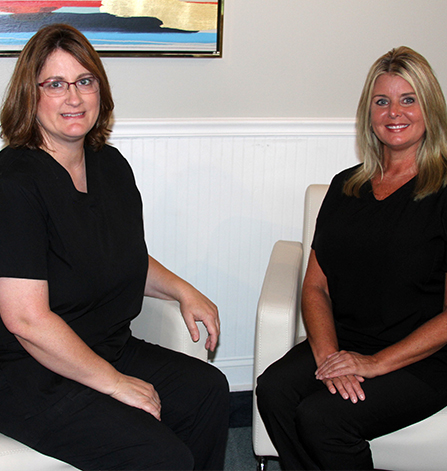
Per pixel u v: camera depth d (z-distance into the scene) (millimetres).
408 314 1555
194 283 2340
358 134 1699
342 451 1428
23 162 1340
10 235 1249
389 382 1470
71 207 1375
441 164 1541
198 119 2152
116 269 1456
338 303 1684
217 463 1549
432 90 1518
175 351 1635
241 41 2117
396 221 1553
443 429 1473
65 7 1930
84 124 1385
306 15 2135
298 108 2240
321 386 1579
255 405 1753
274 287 1788
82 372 1322
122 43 2012
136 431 1310
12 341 1354
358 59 2225
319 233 1730
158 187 2188
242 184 2246
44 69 1319
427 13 2217
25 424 1320
